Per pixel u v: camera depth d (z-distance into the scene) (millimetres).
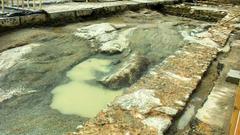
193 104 3670
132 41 8203
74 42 7715
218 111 3391
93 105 4844
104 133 2783
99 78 5836
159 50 7840
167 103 3432
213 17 13336
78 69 6230
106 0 13398
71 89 5352
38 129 4027
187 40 7031
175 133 3041
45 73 5848
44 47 7062
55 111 4574
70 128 4098
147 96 3551
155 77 4211
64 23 9531
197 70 4621
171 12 14633
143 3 13633
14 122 4191
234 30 8445
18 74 5652
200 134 2959
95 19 10773
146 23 11086
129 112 3168
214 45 6359
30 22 8633
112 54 7152
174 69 4582
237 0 16500
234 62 5312
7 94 4961
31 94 5055
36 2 10609
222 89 4008
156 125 2959
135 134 2787
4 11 8680
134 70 6074
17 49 6719
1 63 5973
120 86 5527
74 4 11539
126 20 11242
